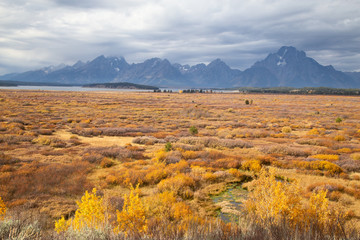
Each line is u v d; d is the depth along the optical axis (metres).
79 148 20.12
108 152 17.92
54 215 8.04
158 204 8.78
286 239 3.32
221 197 10.77
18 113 44.94
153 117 49.38
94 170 14.30
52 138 22.53
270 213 5.30
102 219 5.12
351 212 8.48
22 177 11.66
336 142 24.56
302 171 14.39
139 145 23.02
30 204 8.77
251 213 4.94
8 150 18.27
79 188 10.79
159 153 17.31
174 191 10.73
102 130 29.50
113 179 11.95
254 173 14.24
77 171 13.32
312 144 24.02
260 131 31.09
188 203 9.74
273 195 6.31
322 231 3.67
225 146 22.45
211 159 17.31
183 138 24.56
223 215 8.58
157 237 3.74
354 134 29.59
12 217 5.29
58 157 16.56
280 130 34.62
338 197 10.19
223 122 43.50
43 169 13.19
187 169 14.41
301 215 5.19
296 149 19.62
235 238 3.42
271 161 16.55
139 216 4.91
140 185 11.92
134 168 14.51
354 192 10.68
